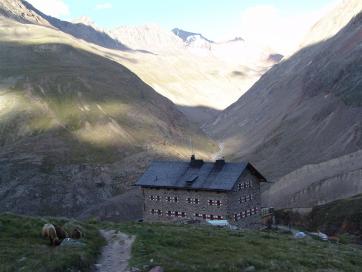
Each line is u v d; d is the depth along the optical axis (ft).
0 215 125.29
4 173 469.57
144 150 584.40
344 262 113.91
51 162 499.51
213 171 258.37
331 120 554.87
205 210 250.98
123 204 428.56
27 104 611.88
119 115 650.43
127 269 86.22
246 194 257.75
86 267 86.63
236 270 88.74
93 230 128.16
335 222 283.59
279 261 101.55
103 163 524.93
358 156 404.57
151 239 116.37
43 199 442.50
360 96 547.08
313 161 491.72
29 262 83.97
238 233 147.33
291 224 309.22
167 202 267.80
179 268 85.46
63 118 601.21
